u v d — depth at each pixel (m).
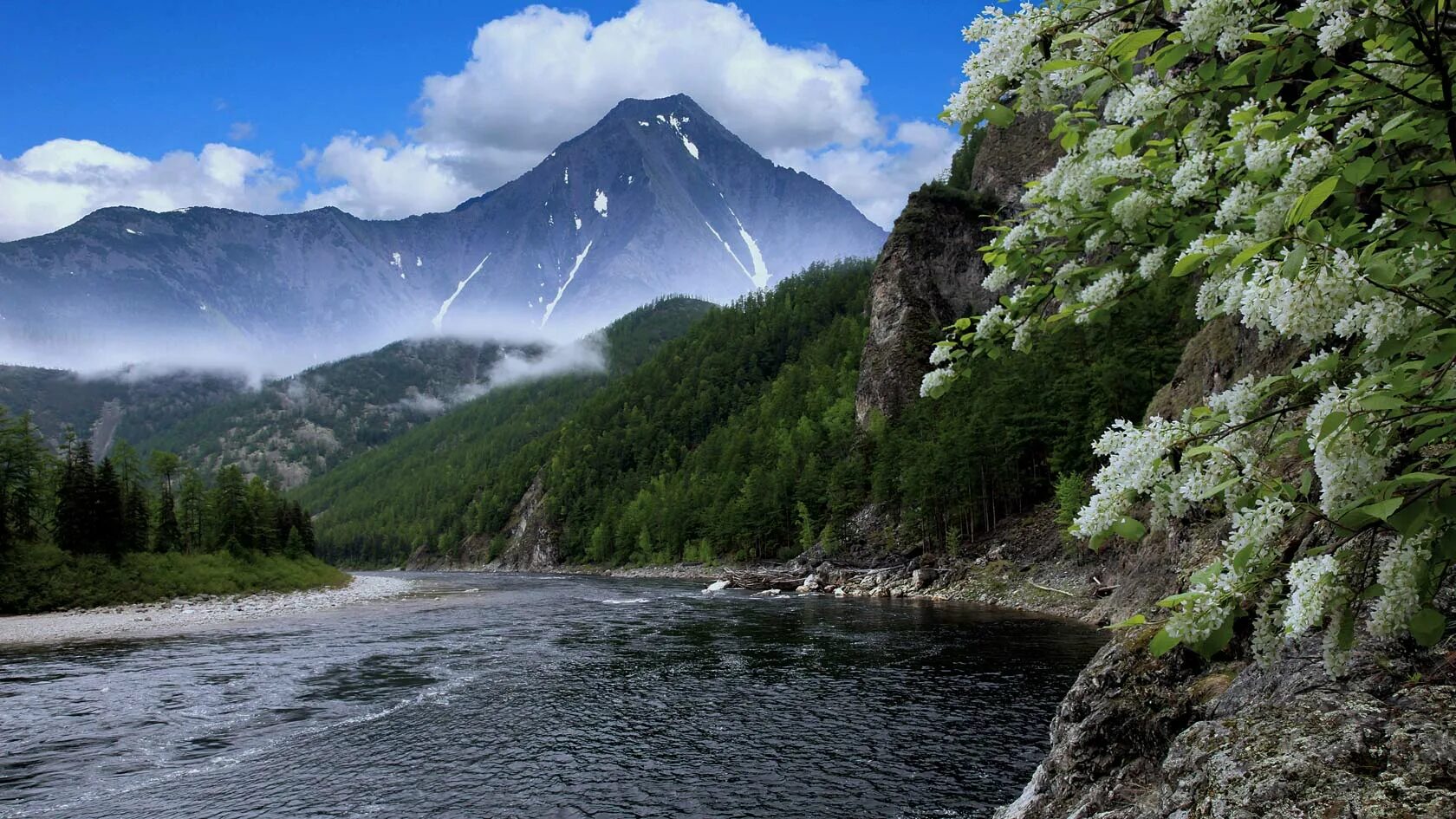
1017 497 64.00
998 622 35.06
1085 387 55.94
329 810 14.57
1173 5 3.79
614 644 32.56
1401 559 3.09
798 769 15.97
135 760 17.55
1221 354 25.91
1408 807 4.08
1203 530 14.58
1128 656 9.17
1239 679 7.20
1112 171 4.18
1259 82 3.52
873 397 93.19
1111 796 7.70
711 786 15.25
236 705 22.47
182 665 29.47
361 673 27.08
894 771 15.51
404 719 20.67
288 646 34.22
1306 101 3.69
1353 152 3.30
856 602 48.44
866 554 74.19
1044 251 4.85
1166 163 4.27
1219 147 3.92
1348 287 2.95
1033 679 22.61
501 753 17.67
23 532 61.66
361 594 70.56
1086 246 4.59
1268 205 3.37
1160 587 25.09
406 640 35.47
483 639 35.22
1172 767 5.98
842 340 142.25
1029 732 17.52
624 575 107.31
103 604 57.41
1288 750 4.95
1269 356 13.25
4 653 33.44
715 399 166.75
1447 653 5.20
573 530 144.25
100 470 64.94
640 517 122.38
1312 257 3.04
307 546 105.31
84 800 15.23
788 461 100.56
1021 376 63.53
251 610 53.69
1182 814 5.30
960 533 64.62
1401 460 3.77
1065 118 4.35
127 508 68.25
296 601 61.12
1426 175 3.47
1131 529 3.63
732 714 20.34
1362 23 3.22
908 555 68.06
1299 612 3.27
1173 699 8.19
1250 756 5.11
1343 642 3.36
